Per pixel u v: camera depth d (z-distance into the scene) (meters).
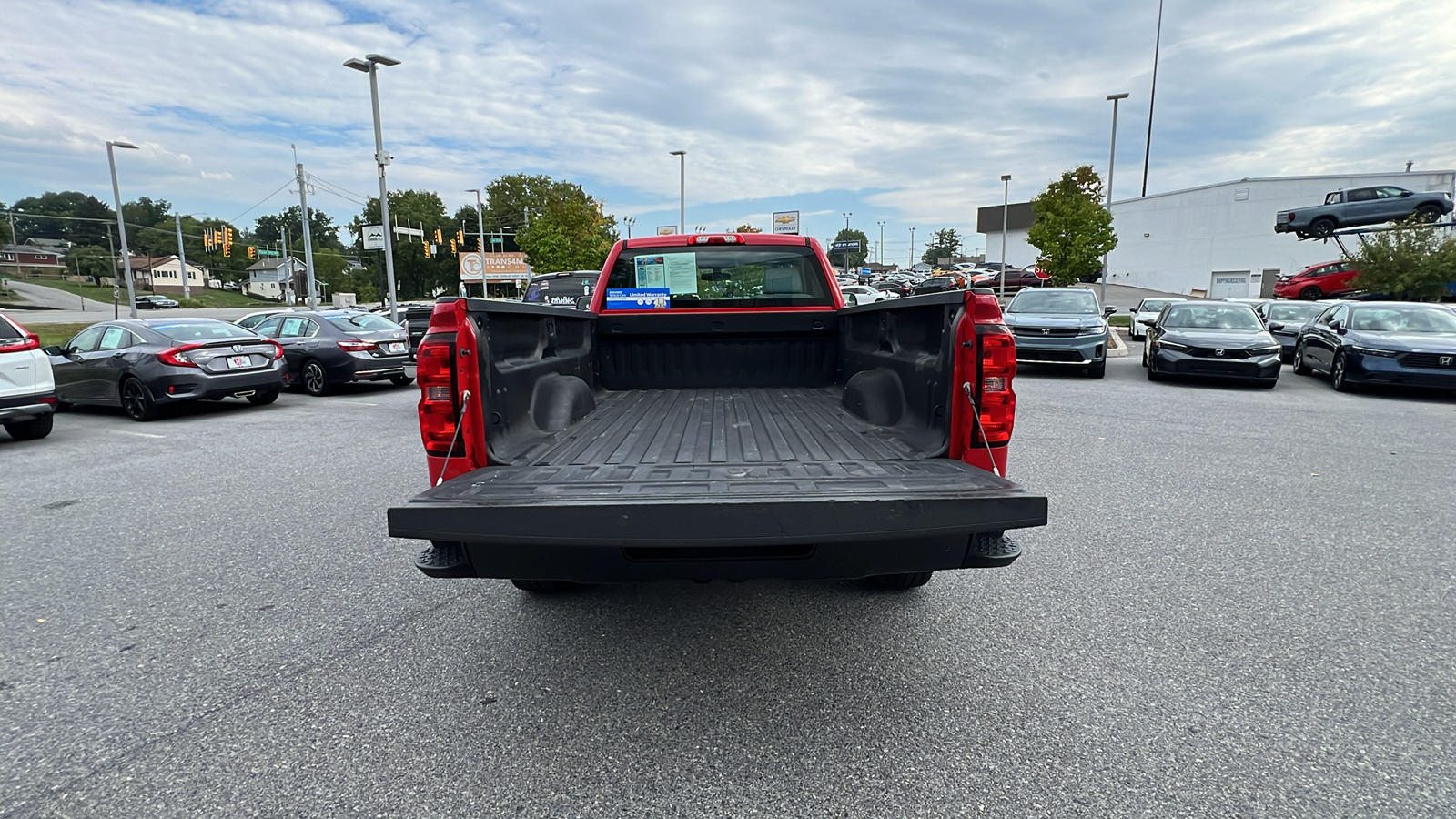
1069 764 2.48
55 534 5.11
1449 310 12.25
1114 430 8.48
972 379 2.92
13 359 8.31
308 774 2.46
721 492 2.43
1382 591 3.91
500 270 53.38
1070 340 13.04
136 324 10.64
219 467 7.17
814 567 2.54
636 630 3.53
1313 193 42.22
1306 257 42.38
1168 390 11.93
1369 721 2.72
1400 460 6.96
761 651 3.30
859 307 4.24
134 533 5.10
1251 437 8.05
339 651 3.34
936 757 2.53
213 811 2.29
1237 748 2.56
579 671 3.14
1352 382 11.46
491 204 97.19
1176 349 12.35
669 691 2.98
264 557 4.58
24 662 3.27
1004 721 2.74
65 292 87.50
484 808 2.29
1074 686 2.98
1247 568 4.23
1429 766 2.45
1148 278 50.78
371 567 4.40
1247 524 5.03
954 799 2.32
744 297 5.09
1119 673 3.07
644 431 3.60
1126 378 13.66
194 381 10.20
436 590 4.04
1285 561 4.33
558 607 3.79
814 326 5.01
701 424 3.78
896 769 2.47
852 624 3.55
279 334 13.62
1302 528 4.95
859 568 2.55
